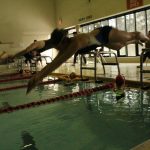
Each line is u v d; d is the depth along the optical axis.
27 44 15.20
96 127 2.89
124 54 10.98
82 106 3.85
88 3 12.73
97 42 2.54
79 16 13.60
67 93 4.88
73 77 6.23
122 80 3.90
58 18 15.57
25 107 3.91
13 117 3.51
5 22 14.53
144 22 10.34
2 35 14.54
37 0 15.21
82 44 2.27
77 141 2.52
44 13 15.50
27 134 2.82
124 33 2.62
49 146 2.45
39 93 5.14
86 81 5.99
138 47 10.24
